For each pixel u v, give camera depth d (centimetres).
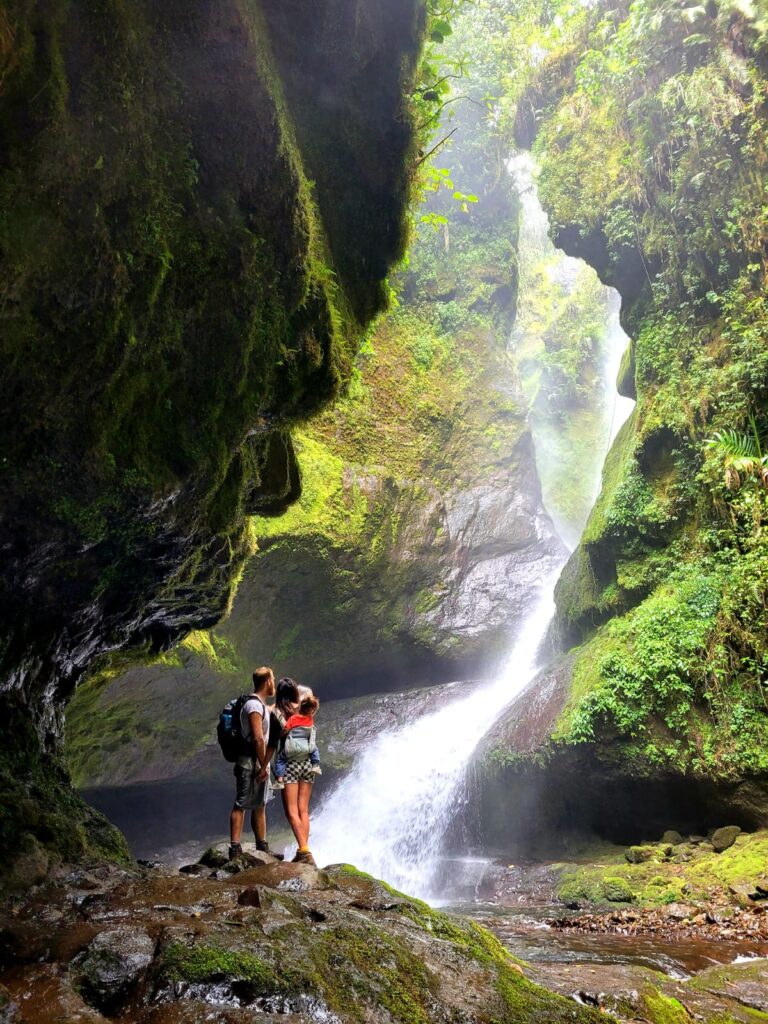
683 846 1141
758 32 1353
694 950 732
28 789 502
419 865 1456
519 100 1878
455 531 2230
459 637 2120
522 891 1180
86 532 499
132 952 323
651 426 1476
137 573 593
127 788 1775
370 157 698
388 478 2128
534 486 2428
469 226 2612
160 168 463
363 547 1984
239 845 605
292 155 545
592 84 1661
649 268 1600
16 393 428
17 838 442
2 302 402
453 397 2383
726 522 1312
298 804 662
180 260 487
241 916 370
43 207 406
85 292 431
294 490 830
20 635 532
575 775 1296
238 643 1772
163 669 1481
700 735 1170
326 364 645
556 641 1747
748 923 830
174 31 463
